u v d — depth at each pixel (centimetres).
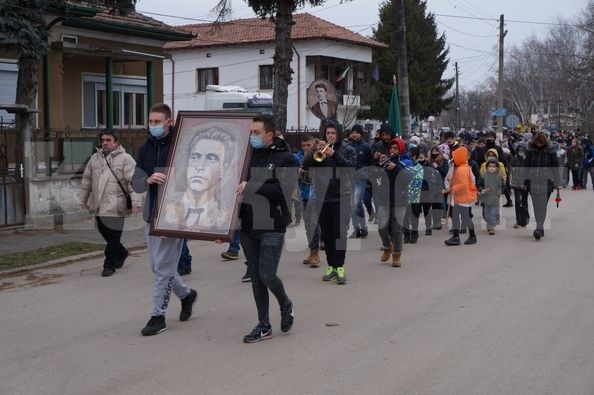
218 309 787
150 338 677
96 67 2141
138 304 815
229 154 678
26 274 993
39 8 1420
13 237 1254
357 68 4394
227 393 529
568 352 621
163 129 701
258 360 607
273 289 669
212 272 995
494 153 1385
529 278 943
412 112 5128
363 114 4756
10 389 546
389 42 4866
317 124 4141
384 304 801
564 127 8006
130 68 2270
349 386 541
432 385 541
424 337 668
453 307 784
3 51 1470
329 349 635
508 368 579
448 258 1108
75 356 624
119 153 986
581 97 5753
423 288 884
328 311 772
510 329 693
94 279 955
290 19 1842
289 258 1109
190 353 629
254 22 4378
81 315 767
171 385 548
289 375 567
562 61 5850
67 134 1454
